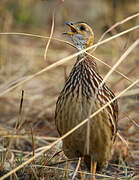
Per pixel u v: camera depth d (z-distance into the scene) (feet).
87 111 26.32
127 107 44.04
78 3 67.97
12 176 27.91
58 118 27.73
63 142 28.63
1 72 49.14
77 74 27.32
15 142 35.78
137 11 57.82
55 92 46.65
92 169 29.07
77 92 26.55
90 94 26.48
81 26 29.48
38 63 52.34
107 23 58.65
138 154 35.55
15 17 64.69
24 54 54.44
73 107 26.50
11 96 45.21
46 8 65.82
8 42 58.23
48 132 39.24
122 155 34.47
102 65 52.06
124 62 52.11
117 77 48.24
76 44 29.53
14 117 42.11
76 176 30.76
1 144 35.09
